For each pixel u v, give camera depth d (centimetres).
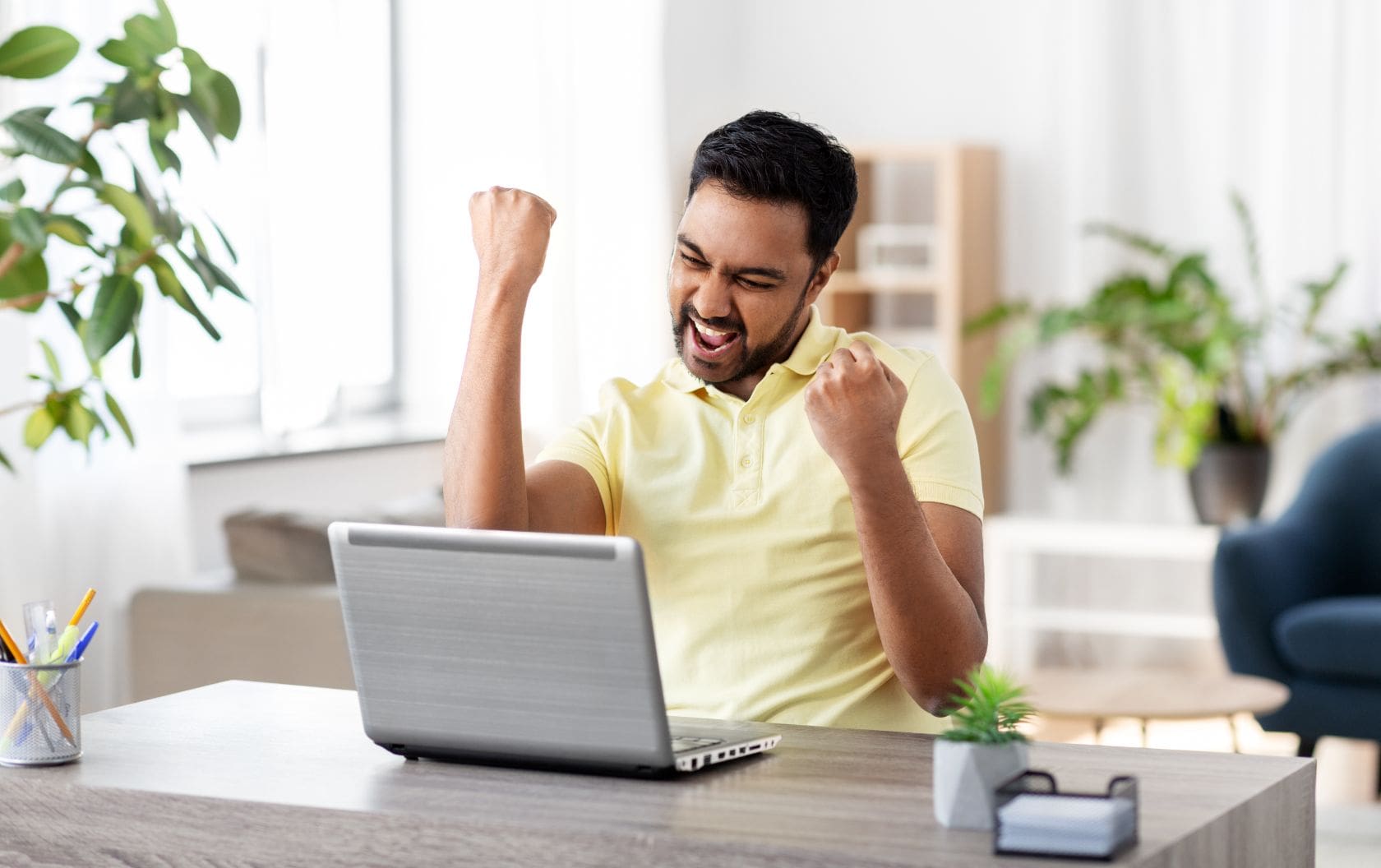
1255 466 560
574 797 165
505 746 175
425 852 159
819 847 147
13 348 378
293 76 513
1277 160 626
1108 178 651
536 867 155
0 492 376
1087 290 652
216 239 477
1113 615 611
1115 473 657
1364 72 611
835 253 218
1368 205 613
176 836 169
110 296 280
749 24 724
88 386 396
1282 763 180
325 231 531
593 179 603
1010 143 677
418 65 577
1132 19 647
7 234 288
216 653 382
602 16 603
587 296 602
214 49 477
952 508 207
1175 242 646
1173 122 644
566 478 221
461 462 209
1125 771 176
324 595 377
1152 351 618
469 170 577
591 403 602
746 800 163
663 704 167
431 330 580
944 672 193
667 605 216
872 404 185
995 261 676
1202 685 399
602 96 605
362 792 168
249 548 397
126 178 402
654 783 170
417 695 178
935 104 692
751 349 211
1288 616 457
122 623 407
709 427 220
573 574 167
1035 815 144
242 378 499
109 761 183
